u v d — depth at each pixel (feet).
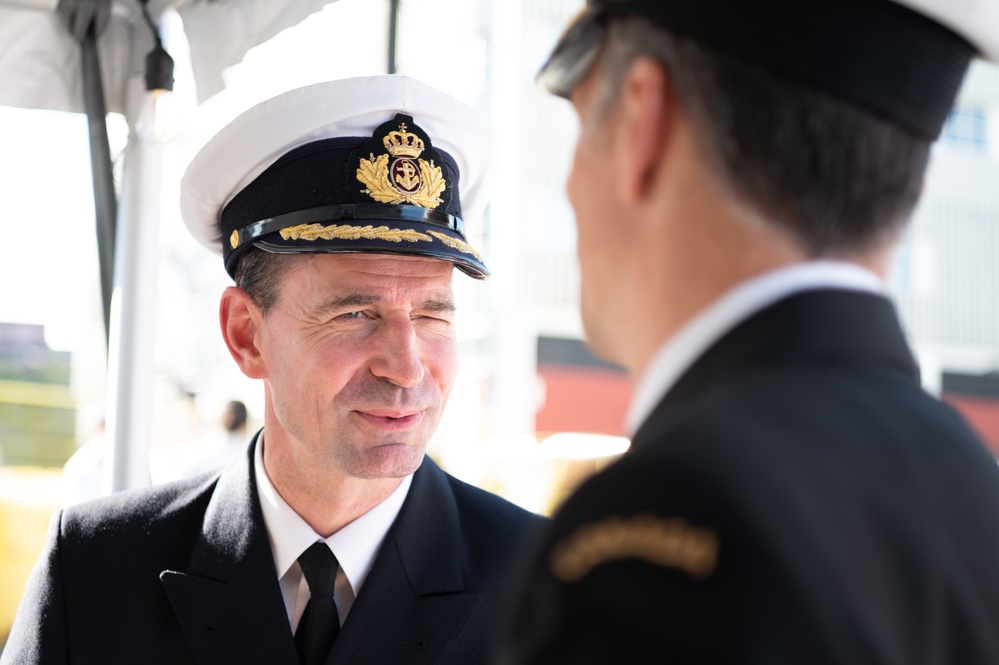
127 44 8.61
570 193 3.07
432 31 20.68
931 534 2.36
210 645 5.78
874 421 2.48
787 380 2.48
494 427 56.18
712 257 2.64
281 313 5.93
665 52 2.74
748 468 2.22
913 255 73.97
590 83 3.02
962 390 75.10
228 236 6.41
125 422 8.20
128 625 5.90
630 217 2.82
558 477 23.90
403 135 6.20
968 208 75.00
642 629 2.10
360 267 5.76
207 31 8.59
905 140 2.70
